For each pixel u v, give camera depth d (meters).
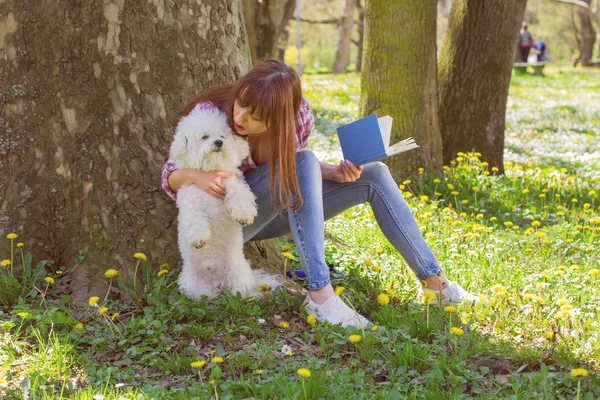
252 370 2.94
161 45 3.68
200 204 3.28
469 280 4.18
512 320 3.52
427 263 3.65
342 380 2.74
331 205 3.70
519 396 2.62
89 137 3.63
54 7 3.58
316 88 19.53
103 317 3.38
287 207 3.42
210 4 3.81
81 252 3.65
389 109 7.24
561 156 10.88
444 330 3.32
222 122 3.23
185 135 3.18
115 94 3.62
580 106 17.89
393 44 7.12
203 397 2.65
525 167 8.54
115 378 2.87
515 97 19.84
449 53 8.72
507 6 8.36
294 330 3.33
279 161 3.18
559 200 6.94
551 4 44.53
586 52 37.12
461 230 5.29
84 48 3.60
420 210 6.03
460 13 8.59
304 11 39.34
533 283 4.13
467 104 8.58
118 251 3.65
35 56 3.62
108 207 3.65
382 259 4.54
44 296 3.48
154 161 3.68
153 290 3.50
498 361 3.04
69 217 3.67
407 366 2.89
